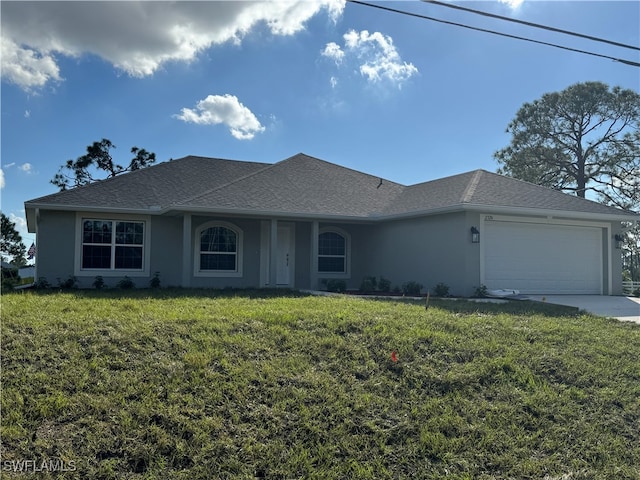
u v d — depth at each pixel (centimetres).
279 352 652
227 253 1753
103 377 543
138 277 1641
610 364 709
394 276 1727
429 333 761
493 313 999
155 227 1667
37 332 663
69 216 1580
